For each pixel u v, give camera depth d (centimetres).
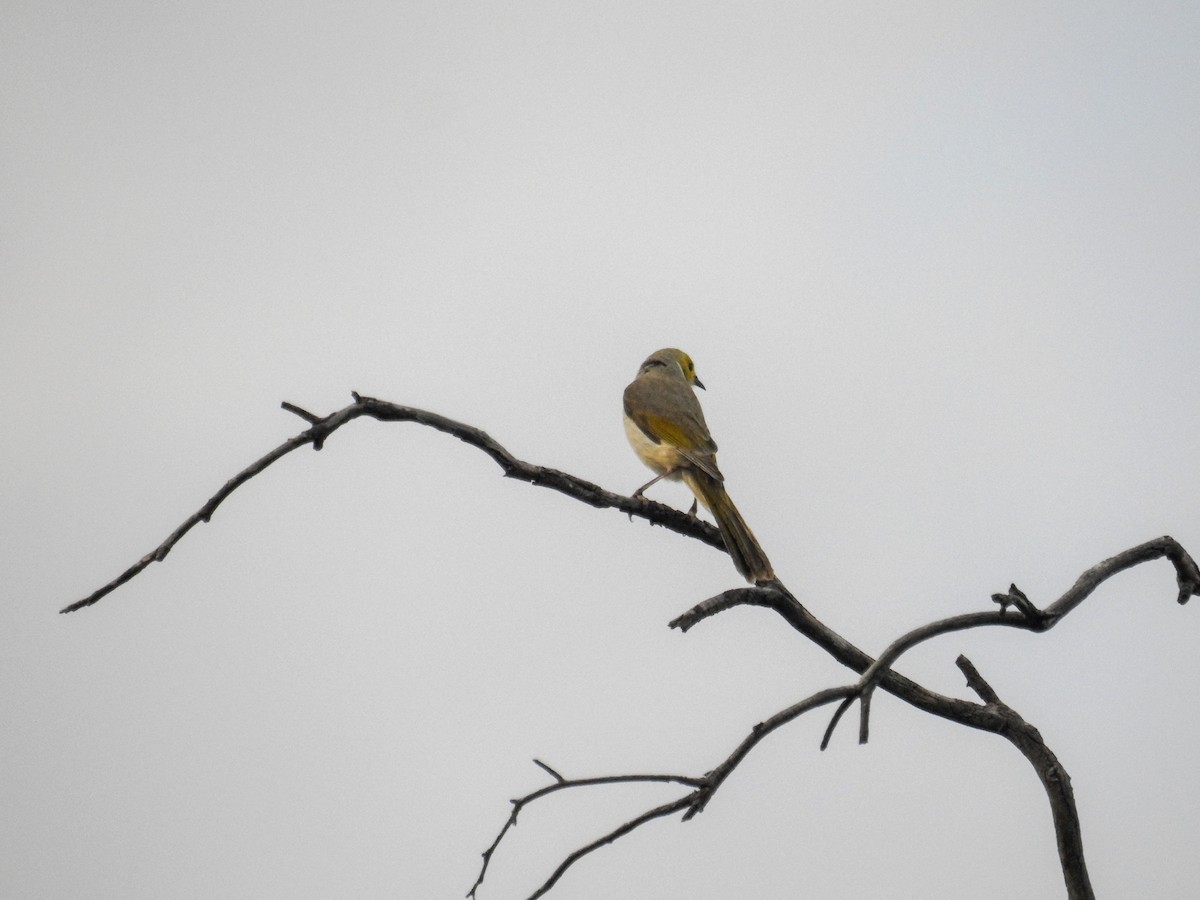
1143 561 853
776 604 804
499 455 915
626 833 655
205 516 725
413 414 850
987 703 814
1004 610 766
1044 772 788
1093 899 785
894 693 795
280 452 770
